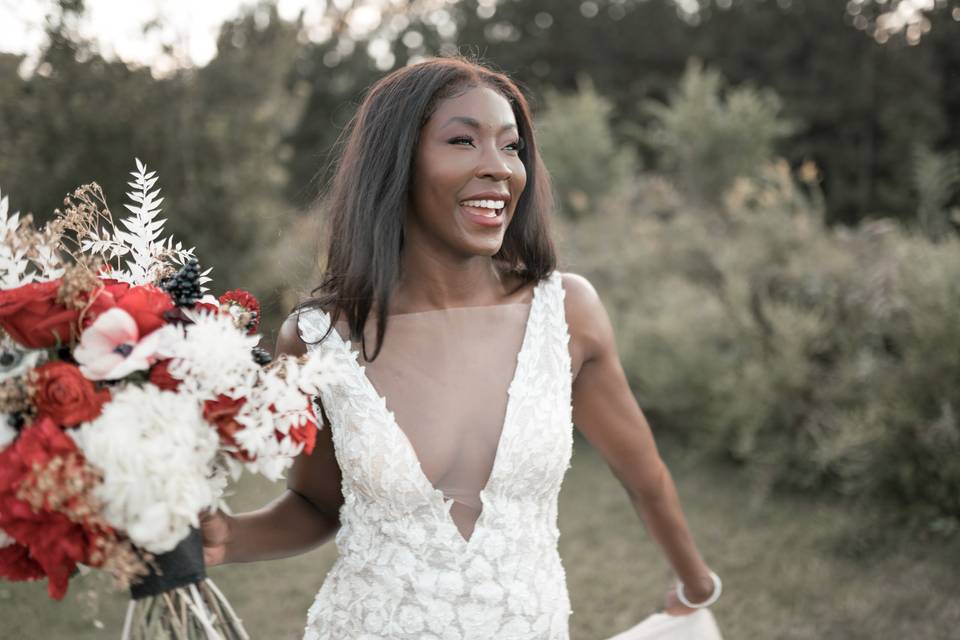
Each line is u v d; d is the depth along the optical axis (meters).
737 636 4.23
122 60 7.47
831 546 5.23
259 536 1.89
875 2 25.34
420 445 1.83
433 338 1.91
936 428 5.28
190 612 1.43
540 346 1.93
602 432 2.12
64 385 1.28
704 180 13.42
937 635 4.16
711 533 5.56
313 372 1.41
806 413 6.20
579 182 13.81
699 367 6.89
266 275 7.84
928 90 23.55
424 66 1.89
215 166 7.91
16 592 4.52
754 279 6.85
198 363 1.33
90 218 1.58
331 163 2.18
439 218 1.84
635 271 8.39
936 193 7.23
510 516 1.82
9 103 7.00
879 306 5.91
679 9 29.89
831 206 24.14
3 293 1.37
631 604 4.61
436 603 1.77
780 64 26.61
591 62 30.11
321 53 26.81
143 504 1.24
